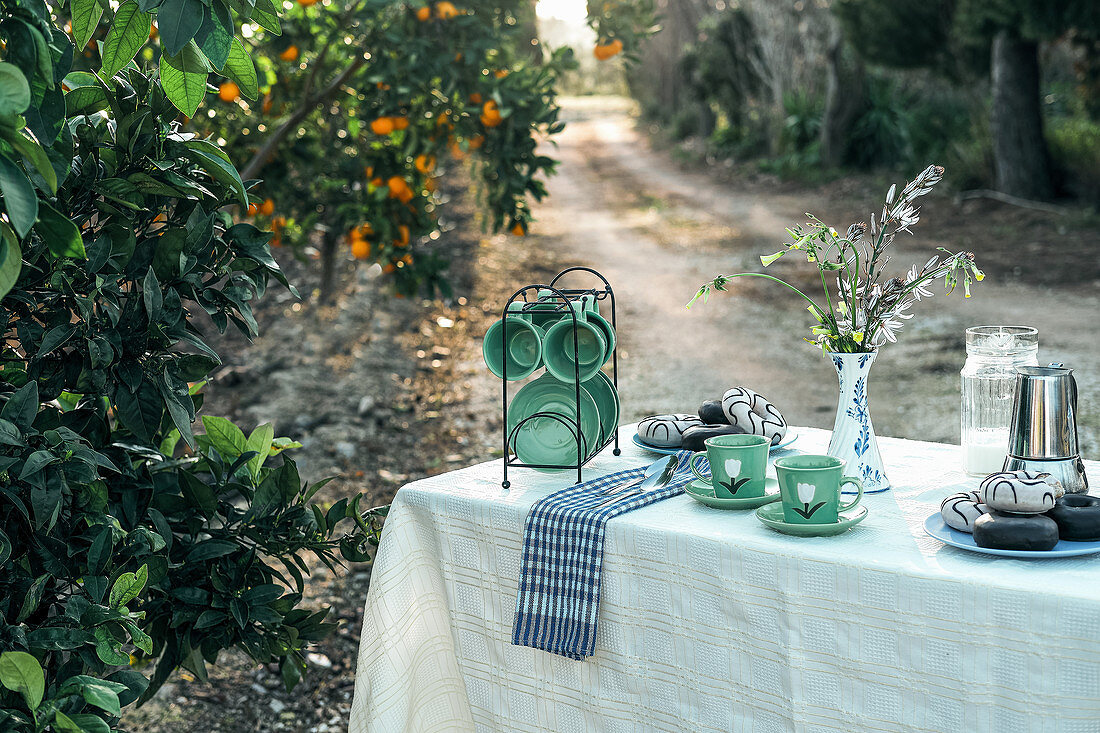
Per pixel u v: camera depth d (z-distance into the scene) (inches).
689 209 614.5
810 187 665.0
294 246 234.5
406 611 81.6
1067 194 509.4
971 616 57.4
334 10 185.8
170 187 75.1
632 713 72.6
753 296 359.3
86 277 72.5
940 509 68.2
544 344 80.4
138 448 87.4
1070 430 68.5
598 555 71.6
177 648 90.0
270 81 193.5
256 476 95.3
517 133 182.4
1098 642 53.9
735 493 72.5
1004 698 57.0
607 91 2396.7
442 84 180.9
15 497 67.7
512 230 194.7
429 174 210.4
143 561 80.1
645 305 354.0
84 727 62.1
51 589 76.8
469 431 221.3
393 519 83.1
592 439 83.5
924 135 707.4
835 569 61.6
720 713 68.0
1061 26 457.4
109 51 64.4
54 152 58.0
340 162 220.7
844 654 62.1
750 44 877.8
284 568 152.5
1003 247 414.9
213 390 238.7
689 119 1103.6
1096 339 266.1
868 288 75.2
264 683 123.4
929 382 239.8
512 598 77.7
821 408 226.8
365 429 219.6
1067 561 59.9
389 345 286.2
